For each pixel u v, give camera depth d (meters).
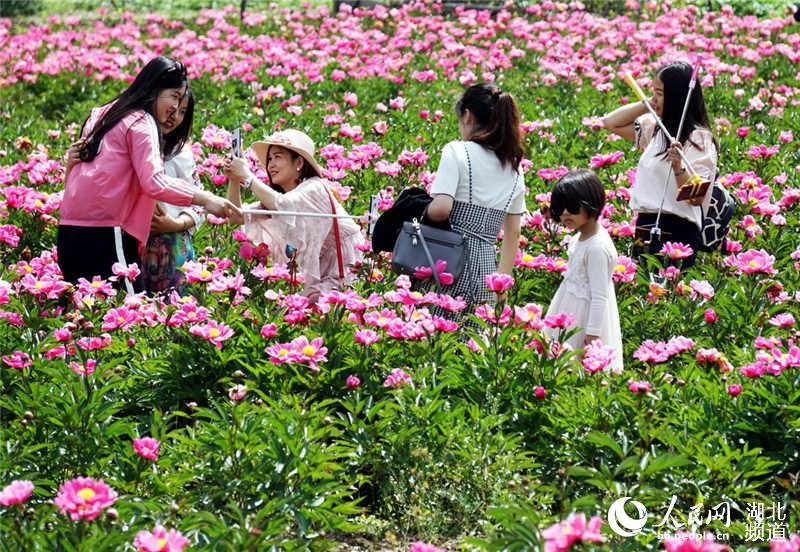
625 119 13.69
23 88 24.62
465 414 9.13
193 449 8.33
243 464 7.84
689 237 12.72
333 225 11.23
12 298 10.48
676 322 11.15
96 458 8.27
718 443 8.28
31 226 14.02
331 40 28.06
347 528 7.76
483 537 7.93
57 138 19.41
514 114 10.55
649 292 11.83
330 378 9.28
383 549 7.91
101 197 10.66
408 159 14.91
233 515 7.43
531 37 26.20
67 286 10.14
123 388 9.55
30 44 28.44
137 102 10.73
